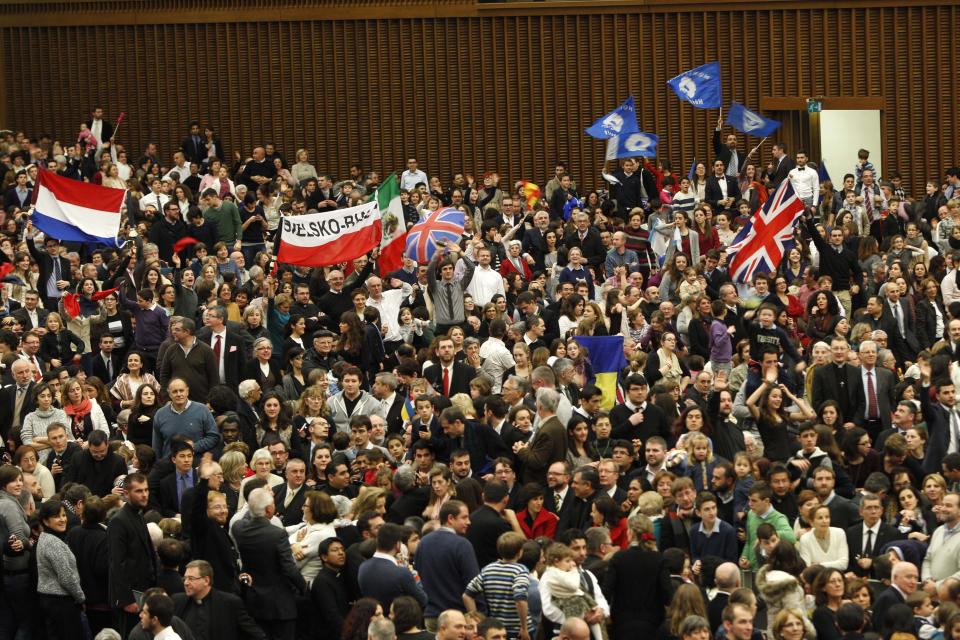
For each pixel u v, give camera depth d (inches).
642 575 559.2
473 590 550.9
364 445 691.4
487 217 1188.5
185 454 658.8
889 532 616.4
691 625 500.4
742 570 605.6
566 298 921.5
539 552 567.8
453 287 944.9
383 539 554.6
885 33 1428.4
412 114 1478.8
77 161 1344.7
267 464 642.8
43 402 737.6
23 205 1277.1
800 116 1438.2
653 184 1261.1
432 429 694.5
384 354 874.1
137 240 1083.3
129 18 1504.7
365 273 938.1
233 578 588.4
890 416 787.4
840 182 1445.6
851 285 1026.7
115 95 1515.7
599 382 810.2
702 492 612.4
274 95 1494.8
